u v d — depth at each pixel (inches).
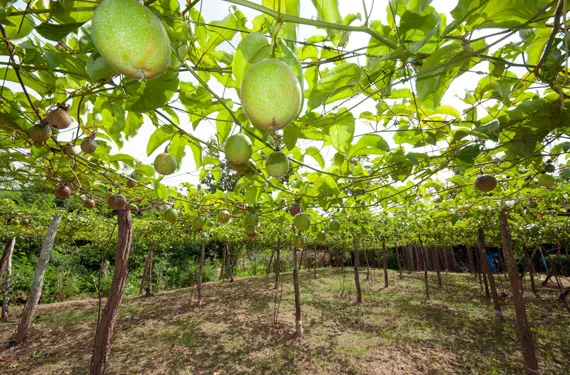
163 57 44.3
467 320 371.6
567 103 82.7
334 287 594.2
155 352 288.7
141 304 485.7
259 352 283.6
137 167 134.4
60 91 81.6
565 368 251.1
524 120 88.7
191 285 715.4
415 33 64.6
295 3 62.1
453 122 96.5
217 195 164.1
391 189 151.0
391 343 299.6
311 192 135.3
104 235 504.1
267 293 538.9
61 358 287.9
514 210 268.8
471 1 55.2
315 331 335.3
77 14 59.5
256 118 48.7
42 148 116.6
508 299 486.3
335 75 66.0
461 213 294.0
